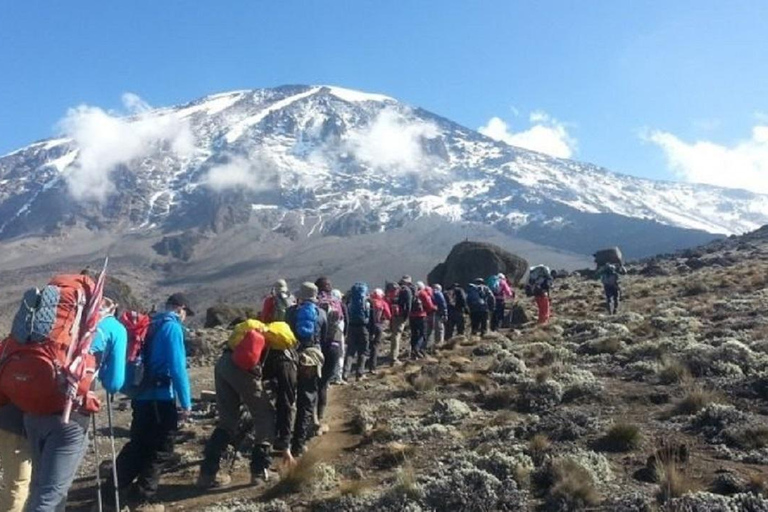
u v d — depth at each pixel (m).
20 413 5.63
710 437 8.61
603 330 17.81
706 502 6.30
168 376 7.69
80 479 8.98
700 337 15.14
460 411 10.77
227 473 8.97
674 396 10.55
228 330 30.06
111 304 6.07
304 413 9.59
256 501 7.95
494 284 25.16
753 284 24.72
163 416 7.66
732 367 11.54
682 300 24.05
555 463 7.48
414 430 9.91
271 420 8.69
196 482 8.55
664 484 6.88
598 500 6.89
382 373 16.23
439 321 21.69
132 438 7.71
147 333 7.72
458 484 7.13
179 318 7.87
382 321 18.08
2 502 5.60
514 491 7.13
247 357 8.46
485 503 6.93
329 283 11.58
